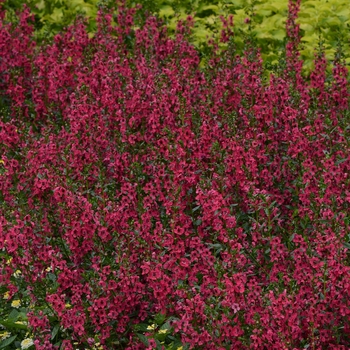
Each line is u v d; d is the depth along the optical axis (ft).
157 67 34.96
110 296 21.89
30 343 22.85
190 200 25.36
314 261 20.81
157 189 25.27
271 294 19.88
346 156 26.68
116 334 22.38
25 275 23.22
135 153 28.91
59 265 22.68
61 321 21.62
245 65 32.65
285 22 41.81
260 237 23.24
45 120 34.30
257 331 19.86
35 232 23.93
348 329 20.38
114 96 30.63
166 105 28.48
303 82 32.91
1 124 29.35
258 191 23.81
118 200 27.04
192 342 20.34
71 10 48.78
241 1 46.78
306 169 25.21
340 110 30.76
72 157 27.14
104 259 23.18
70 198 23.86
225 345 20.58
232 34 38.86
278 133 28.12
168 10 47.44
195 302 20.40
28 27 40.47
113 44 36.32
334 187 24.45
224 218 22.94
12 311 24.04
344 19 43.57
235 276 20.51
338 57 32.99
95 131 28.58
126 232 23.61
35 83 35.70
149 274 21.62
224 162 25.80
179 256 22.43
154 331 22.09
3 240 23.15
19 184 26.13
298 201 26.48
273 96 28.84
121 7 40.93
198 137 28.63
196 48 41.16
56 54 36.86
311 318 19.70
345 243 22.13
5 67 36.60
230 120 28.25
